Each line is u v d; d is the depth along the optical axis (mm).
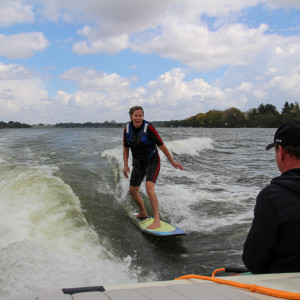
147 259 3326
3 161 6883
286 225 1460
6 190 4309
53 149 10070
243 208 5145
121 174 6742
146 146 4301
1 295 2174
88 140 14805
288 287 1205
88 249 3197
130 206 5027
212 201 5516
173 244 3789
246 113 107500
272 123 97625
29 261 2629
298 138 1543
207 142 17375
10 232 3137
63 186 5000
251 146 18312
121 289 1152
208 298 1022
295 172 1553
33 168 6188
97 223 4020
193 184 6785
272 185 1555
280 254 1509
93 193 5129
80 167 6895
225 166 9852
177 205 5250
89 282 2547
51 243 3084
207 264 3242
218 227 4305
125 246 3572
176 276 2982
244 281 1368
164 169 8219
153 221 4262
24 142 12586
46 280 2428
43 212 3771
